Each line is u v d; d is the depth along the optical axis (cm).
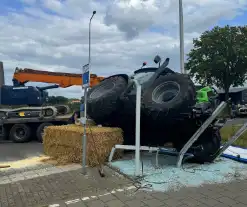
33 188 465
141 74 790
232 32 2864
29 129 1171
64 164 625
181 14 1059
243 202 391
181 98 568
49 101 1393
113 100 721
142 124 673
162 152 619
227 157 653
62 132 672
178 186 457
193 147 590
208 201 395
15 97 1245
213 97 687
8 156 794
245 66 2930
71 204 396
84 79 573
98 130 638
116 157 654
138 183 473
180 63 1064
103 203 396
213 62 2859
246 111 2419
